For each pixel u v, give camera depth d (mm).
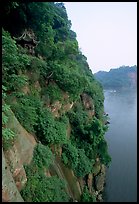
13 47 12758
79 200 17609
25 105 15133
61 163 17844
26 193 11852
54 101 19484
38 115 16391
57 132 17609
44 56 21891
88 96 28234
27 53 19719
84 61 47469
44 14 22000
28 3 20297
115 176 27594
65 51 23125
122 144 37844
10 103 13969
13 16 20188
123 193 24203
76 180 18609
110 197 23500
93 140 22344
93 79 43094
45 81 19609
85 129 22688
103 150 24469
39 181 13070
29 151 13320
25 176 12242
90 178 21094
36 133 16000
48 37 22625
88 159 21109
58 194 13617
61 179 15258
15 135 11828
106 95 106062
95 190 21938
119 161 31656
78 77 21922
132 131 44312
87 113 26156
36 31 22359
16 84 14070
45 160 14227
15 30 20859
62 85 20828
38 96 17859
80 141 22156
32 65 18109
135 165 30266
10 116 11977
